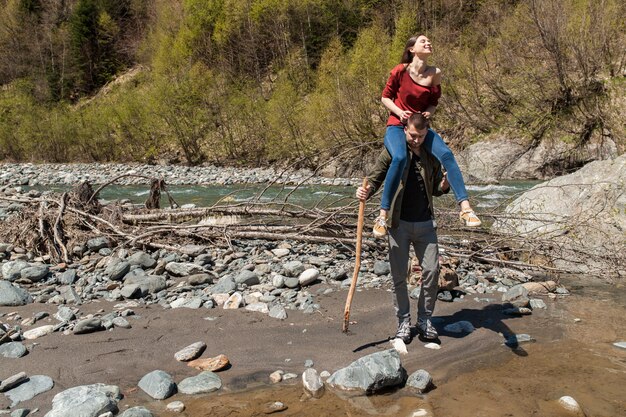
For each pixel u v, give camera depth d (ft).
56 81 167.94
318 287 17.28
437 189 12.71
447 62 74.84
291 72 106.83
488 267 19.85
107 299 16.20
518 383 10.52
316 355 11.97
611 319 14.40
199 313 14.70
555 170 60.49
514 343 12.70
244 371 11.16
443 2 101.04
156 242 23.09
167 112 94.22
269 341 12.75
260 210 24.64
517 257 21.54
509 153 63.00
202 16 120.26
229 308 15.14
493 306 15.57
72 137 105.29
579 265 20.25
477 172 63.36
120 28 177.78
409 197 12.40
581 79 63.21
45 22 187.21
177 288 17.06
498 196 39.40
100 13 173.78
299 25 118.01
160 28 144.25
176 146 100.12
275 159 86.07
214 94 96.07
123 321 13.67
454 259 19.08
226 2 117.91
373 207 24.47
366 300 15.88
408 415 9.22
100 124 102.12
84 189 25.67
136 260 19.57
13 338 12.64
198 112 94.02
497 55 71.72
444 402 9.73
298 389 10.37
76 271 19.27
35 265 18.71
